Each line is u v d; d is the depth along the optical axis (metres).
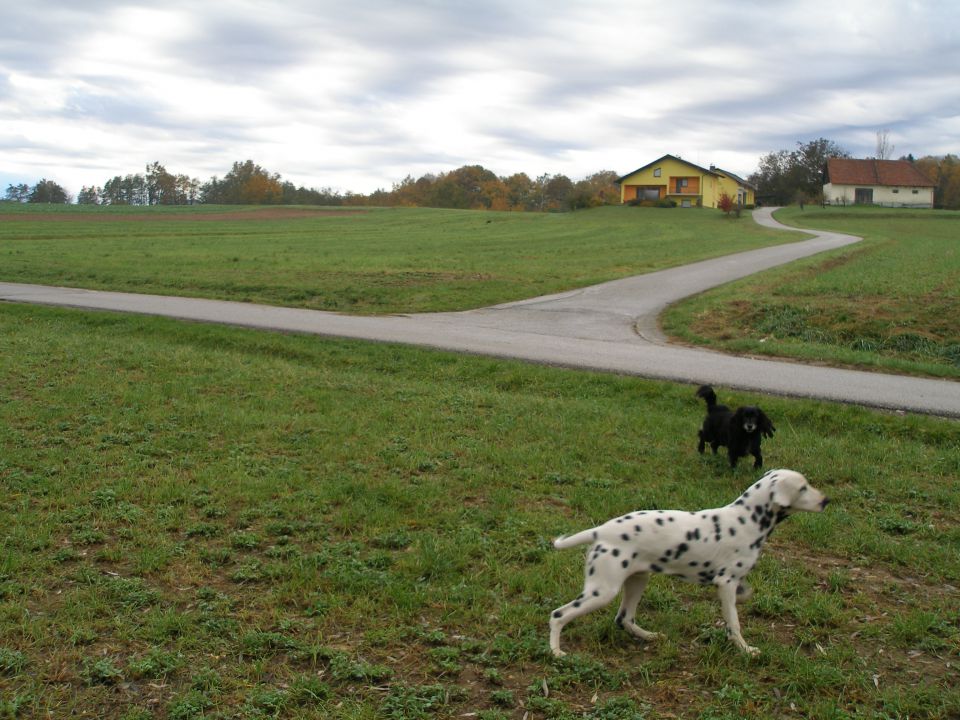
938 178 150.38
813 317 21.94
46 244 54.31
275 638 6.09
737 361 17.61
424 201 180.00
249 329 20.77
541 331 21.58
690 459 10.90
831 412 12.95
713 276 33.44
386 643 6.13
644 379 15.51
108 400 13.52
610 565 5.71
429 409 13.30
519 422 12.51
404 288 28.86
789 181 131.88
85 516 8.52
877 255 41.34
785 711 5.44
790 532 8.41
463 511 8.86
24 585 6.92
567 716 5.26
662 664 5.88
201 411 12.78
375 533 8.21
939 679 5.82
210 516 8.66
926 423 12.34
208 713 5.27
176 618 6.32
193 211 117.25
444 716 5.30
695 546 5.82
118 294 28.53
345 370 17.02
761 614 6.75
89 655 5.90
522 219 94.62
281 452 10.97
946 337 19.98
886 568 7.71
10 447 10.84
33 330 20.62
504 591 6.99
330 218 101.06
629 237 62.38
